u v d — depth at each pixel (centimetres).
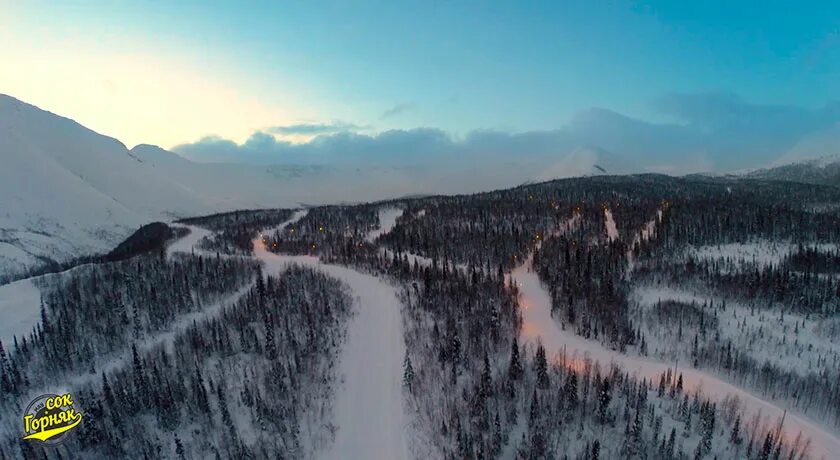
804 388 8306
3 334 8712
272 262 16100
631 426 6712
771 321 11081
